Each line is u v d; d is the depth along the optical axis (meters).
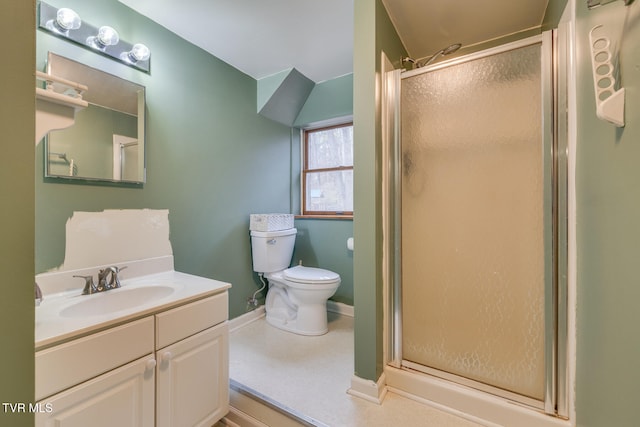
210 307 1.33
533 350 1.26
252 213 2.50
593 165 0.97
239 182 2.37
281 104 2.64
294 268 2.52
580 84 1.07
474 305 1.39
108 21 1.54
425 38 1.93
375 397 1.44
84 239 1.43
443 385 1.40
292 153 2.95
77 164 1.40
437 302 1.48
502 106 1.33
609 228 0.87
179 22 1.79
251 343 2.09
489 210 1.36
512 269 1.31
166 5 1.64
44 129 0.92
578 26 1.09
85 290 1.32
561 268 1.18
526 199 1.28
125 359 1.01
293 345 2.06
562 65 1.18
